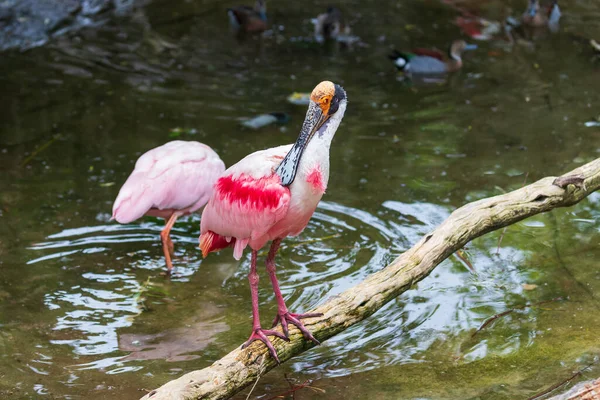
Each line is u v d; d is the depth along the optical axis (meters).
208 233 6.43
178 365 6.25
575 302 6.86
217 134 10.16
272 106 11.03
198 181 7.92
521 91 11.38
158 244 8.16
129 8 14.85
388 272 6.11
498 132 10.12
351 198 8.70
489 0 15.27
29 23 13.68
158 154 8.01
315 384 5.98
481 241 7.98
